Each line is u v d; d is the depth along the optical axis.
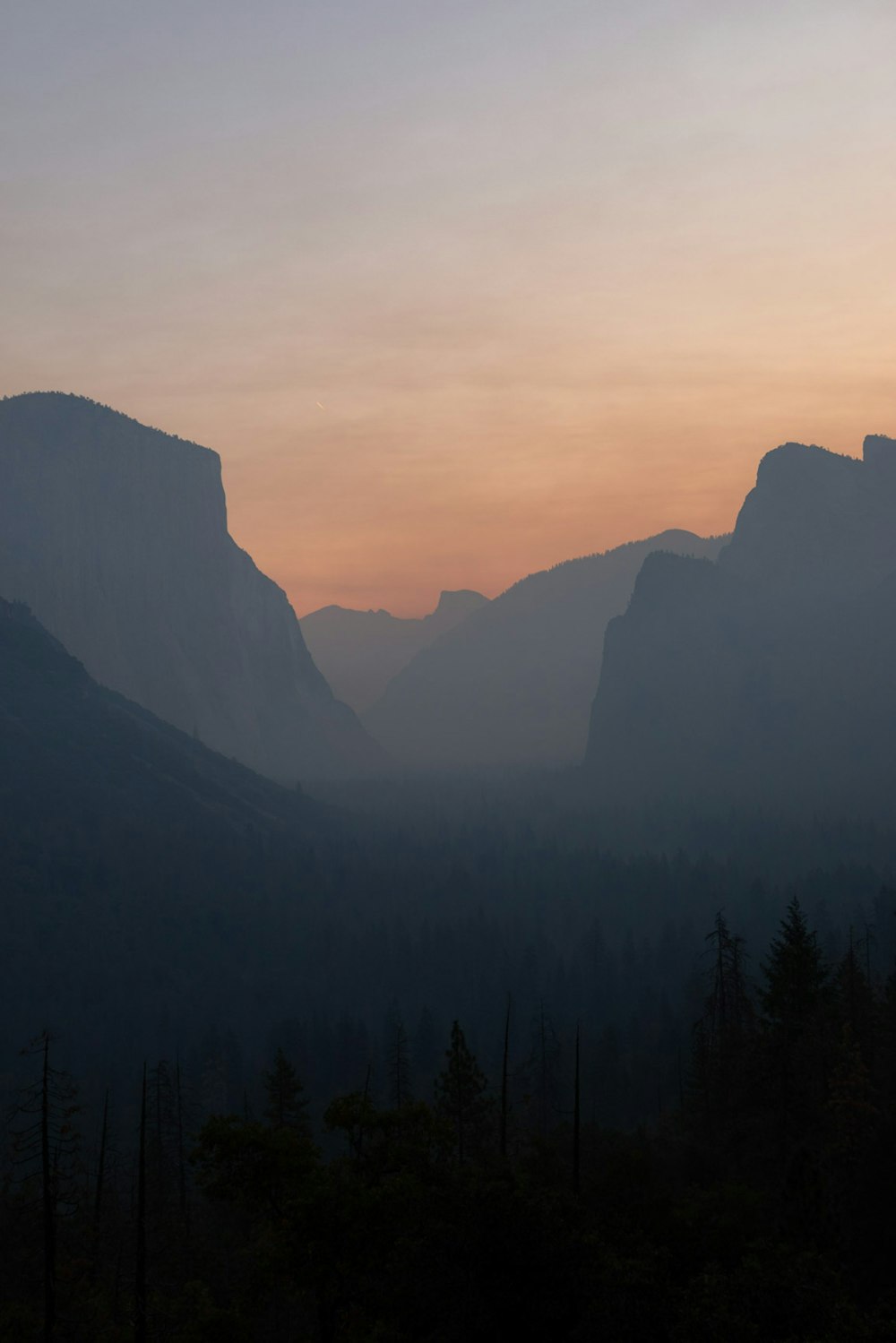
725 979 69.75
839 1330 27.17
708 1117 59.88
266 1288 32.09
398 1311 30.08
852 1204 43.97
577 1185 39.81
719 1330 27.36
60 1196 48.72
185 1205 61.94
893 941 111.25
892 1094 56.84
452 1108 59.25
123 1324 39.25
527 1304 29.22
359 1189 31.19
